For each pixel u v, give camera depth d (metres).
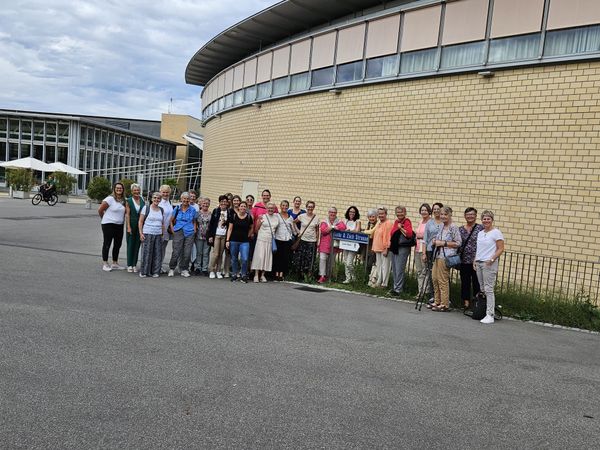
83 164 44.62
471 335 7.21
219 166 22.38
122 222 10.41
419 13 12.67
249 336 6.26
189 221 10.48
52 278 8.84
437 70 12.17
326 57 15.36
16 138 43.94
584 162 9.89
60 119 43.34
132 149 50.75
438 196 12.16
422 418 4.26
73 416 3.84
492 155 11.20
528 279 9.88
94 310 6.90
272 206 10.62
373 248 10.45
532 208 10.55
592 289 9.63
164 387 4.50
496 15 11.16
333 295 9.60
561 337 7.51
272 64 17.89
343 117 14.69
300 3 15.77
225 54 22.67
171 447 3.48
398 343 6.48
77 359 5.01
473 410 4.51
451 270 9.94
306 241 11.06
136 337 5.86
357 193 14.16
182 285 9.41
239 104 20.02
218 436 3.68
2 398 4.05
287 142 16.86
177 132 57.22
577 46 9.99
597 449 3.91
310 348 5.96
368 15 13.91
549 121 10.36
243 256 10.39
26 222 18.38
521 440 3.99
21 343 5.34
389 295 9.91
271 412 4.15
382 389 4.85
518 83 10.82
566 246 10.06
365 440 3.79
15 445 3.37
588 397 5.01
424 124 12.52
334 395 4.61
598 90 9.75
